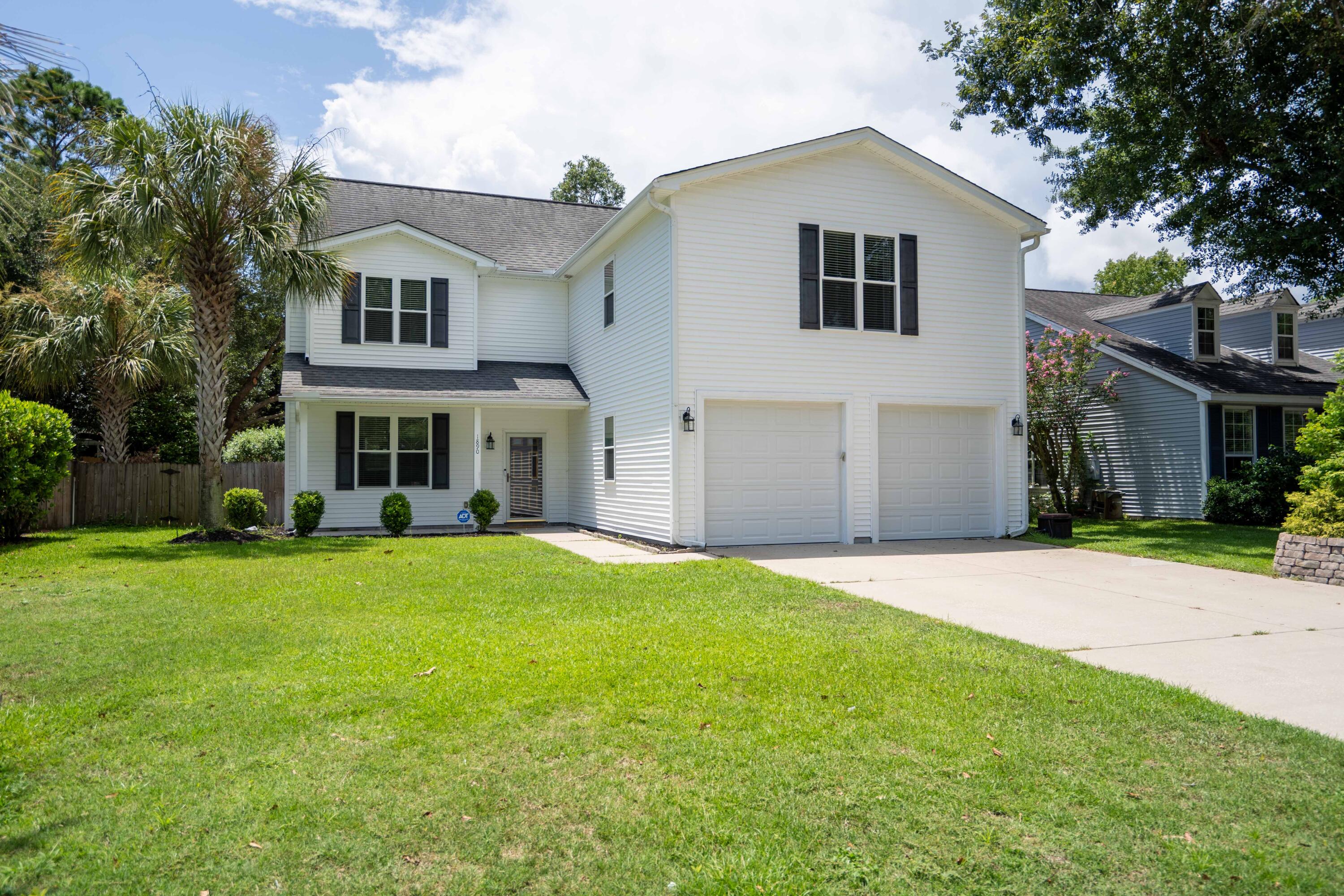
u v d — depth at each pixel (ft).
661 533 43.21
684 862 10.31
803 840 10.83
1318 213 48.73
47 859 10.18
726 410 43.55
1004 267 49.49
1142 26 49.57
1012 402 49.57
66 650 20.07
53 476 45.57
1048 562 38.19
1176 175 54.54
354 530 55.26
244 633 21.83
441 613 24.82
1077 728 14.99
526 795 12.09
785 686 17.35
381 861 10.27
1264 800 12.10
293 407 53.57
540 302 63.00
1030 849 10.68
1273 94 49.03
